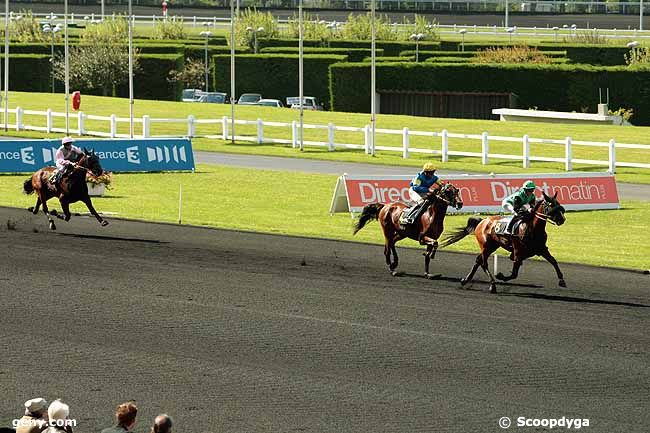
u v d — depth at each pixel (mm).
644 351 17422
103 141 39500
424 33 85750
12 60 72250
